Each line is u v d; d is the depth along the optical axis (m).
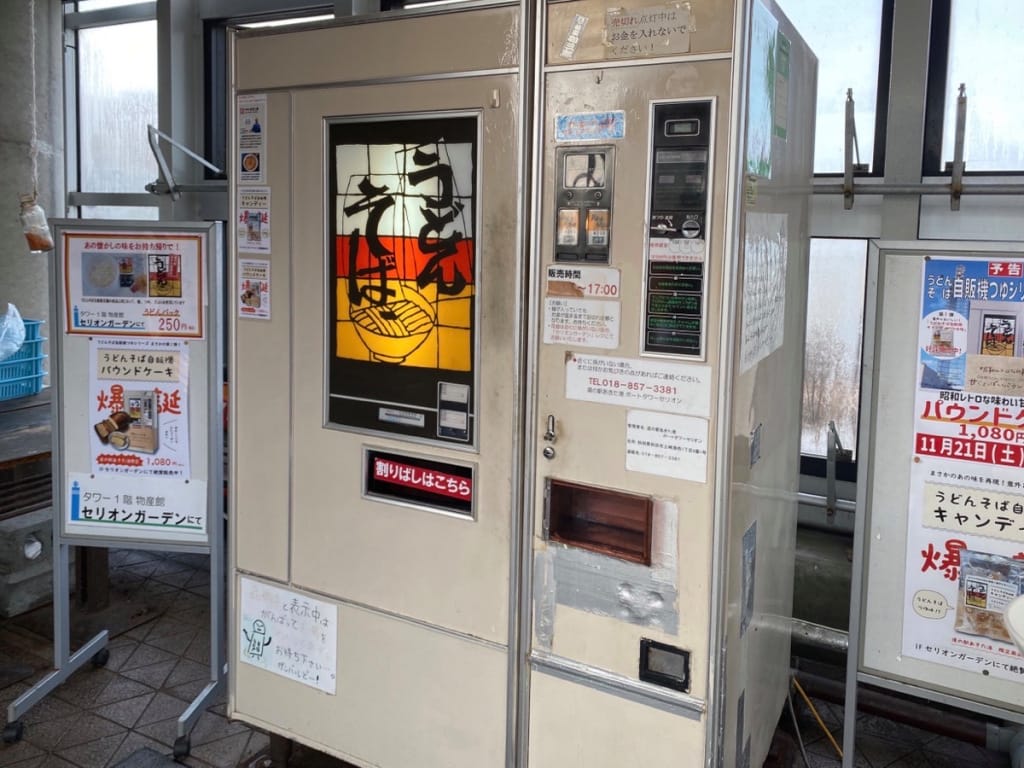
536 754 1.86
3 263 4.00
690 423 1.61
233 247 2.11
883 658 1.93
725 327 1.56
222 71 3.80
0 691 2.67
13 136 3.95
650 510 1.67
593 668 1.77
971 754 2.40
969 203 2.46
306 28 1.94
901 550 1.88
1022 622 1.33
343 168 1.93
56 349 2.50
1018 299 1.72
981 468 1.79
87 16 4.12
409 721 2.01
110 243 2.45
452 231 1.81
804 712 2.57
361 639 2.05
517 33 1.69
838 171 2.67
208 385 2.45
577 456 1.73
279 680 2.19
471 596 1.89
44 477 3.29
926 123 2.52
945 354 1.79
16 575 3.12
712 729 1.67
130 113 4.11
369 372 1.95
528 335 1.76
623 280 1.64
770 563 2.03
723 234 1.54
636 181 1.61
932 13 2.46
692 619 1.66
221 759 2.37
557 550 1.78
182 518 2.51
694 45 1.54
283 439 2.10
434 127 1.80
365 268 1.92
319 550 2.08
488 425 1.82
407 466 1.94
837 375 2.75
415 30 1.81
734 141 1.51
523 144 1.71
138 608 3.25
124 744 2.42
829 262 2.71
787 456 2.16
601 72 1.62
